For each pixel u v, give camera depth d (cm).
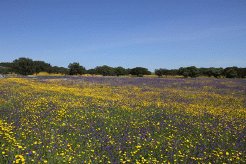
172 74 8400
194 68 7575
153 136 1223
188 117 1714
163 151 1023
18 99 2086
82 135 1155
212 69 7800
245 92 3366
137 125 1406
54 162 854
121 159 904
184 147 1088
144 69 8600
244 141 1220
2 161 821
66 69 9050
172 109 1981
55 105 1856
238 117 1811
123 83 4453
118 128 1327
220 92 3344
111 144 1070
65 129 1242
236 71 7356
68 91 2812
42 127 1254
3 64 10100
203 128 1418
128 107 1961
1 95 2305
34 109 1688
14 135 1084
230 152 1069
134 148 1036
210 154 1026
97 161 898
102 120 1481
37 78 5278
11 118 1410
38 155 877
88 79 5247
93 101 2159
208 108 2097
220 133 1337
